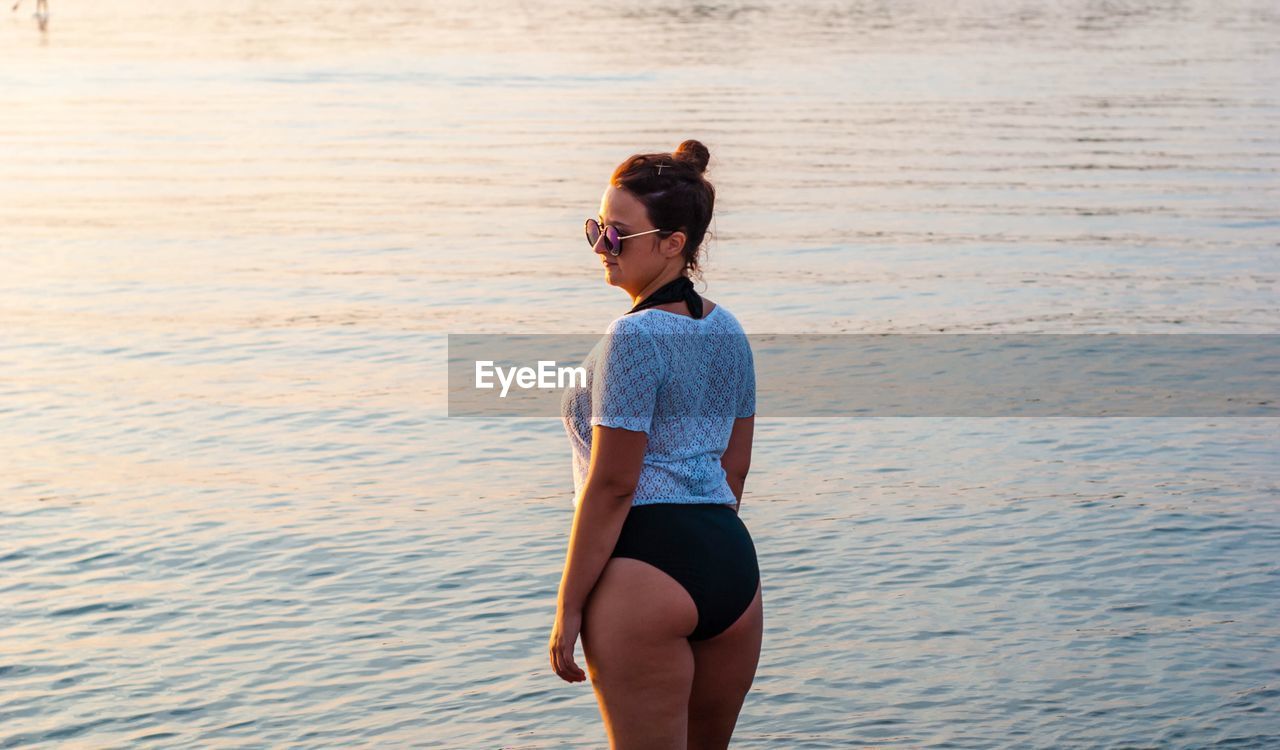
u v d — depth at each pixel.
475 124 28.39
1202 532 7.47
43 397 10.34
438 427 9.61
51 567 7.01
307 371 11.16
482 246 16.83
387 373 11.12
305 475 8.56
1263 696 5.63
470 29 52.50
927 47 45.28
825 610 6.50
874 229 17.80
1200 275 15.01
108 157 24.77
